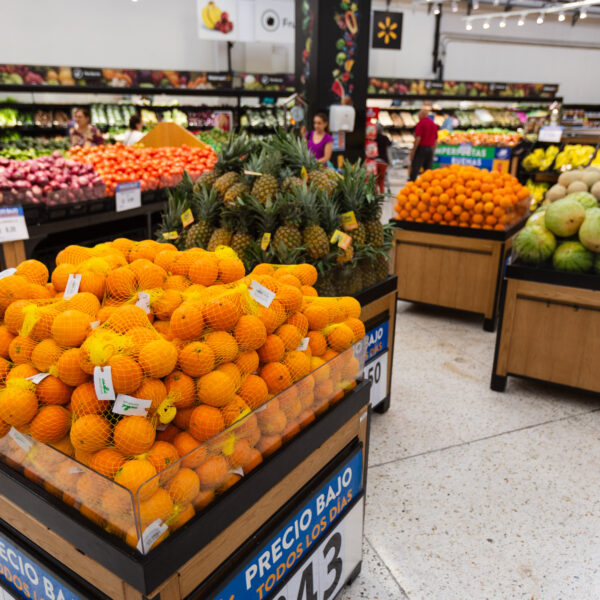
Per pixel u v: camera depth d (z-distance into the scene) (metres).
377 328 2.65
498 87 15.27
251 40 10.12
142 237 4.91
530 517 2.15
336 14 5.93
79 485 1.05
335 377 1.50
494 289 4.02
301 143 2.77
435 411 2.96
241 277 1.61
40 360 1.19
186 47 11.66
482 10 15.48
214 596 1.16
